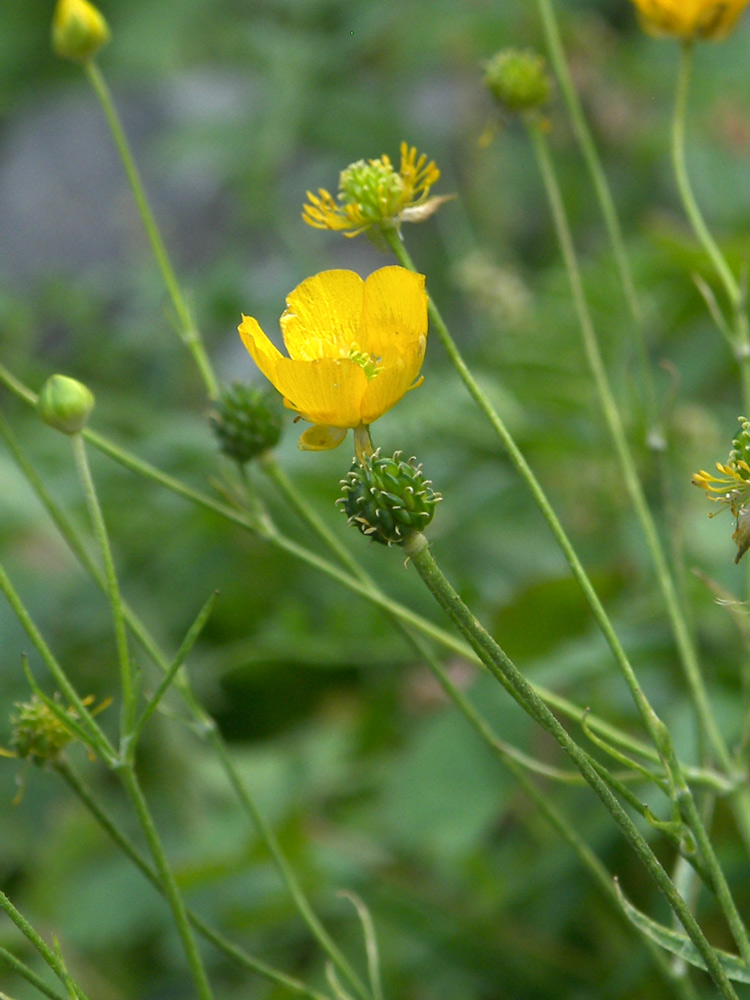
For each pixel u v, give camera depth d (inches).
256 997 12.6
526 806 12.5
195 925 9.6
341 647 14.0
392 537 7.9
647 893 11.9
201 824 13.9
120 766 8.7
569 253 10.9
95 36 10.7
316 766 13.7
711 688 12.2
